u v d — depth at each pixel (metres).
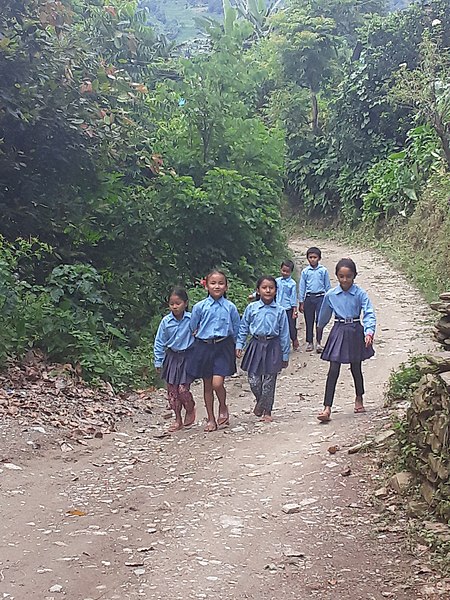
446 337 6.01
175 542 3.89
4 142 9.26
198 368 6.38
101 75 10.23
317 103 27.02
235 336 6.52
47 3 9.28
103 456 5.56
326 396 6.38
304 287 10.23
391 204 20.30
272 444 5.72
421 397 4.60
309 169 25.97
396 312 11.70
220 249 13.04
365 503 4.35
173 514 4.30
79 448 5.72
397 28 21.94
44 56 9.32
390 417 5.93
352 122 23.44
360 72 22.80
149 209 11.41
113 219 10.90
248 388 8.38
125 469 5.24
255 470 5.06
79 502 4.54
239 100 16.17
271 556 3.71
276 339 6.58
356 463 5.02
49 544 3.88
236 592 3.35
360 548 3.78
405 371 6.84
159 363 6.57
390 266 16.77
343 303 6.51
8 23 9.07
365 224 22.23
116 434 6.23
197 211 12.38
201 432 6.32
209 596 3.31
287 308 10.17
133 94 11.48
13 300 7.67
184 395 6.48
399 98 17.16
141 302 10.70
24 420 6.07
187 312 6.59
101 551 3.78
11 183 9.59
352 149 23.69
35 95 9.08
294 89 26.48
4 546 3.84
